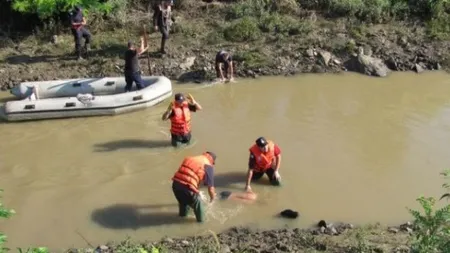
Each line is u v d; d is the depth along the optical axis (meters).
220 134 11.93
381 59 15.48
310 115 12.91
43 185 10.21
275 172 9.95
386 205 9.62
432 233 6.67
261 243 8.48
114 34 16.08
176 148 11.36
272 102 13.54
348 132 12.12
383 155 11.19
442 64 15.49
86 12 15.55
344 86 14.45
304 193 9.91
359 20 16.77
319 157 11.07
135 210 9.45
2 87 14.06
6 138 11.88
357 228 8.91
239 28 15.91
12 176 10.50
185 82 14.52
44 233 8.91
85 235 8.87
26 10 15.54
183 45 15.62
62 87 13.38
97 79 13.62
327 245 8.33
